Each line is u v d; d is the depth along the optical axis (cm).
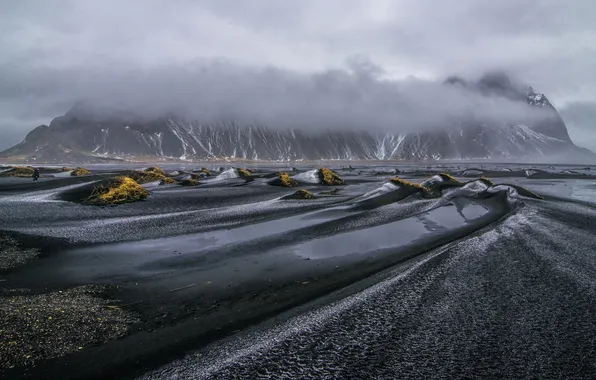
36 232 1725
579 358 687
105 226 1900
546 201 2773
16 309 855
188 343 750
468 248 1477
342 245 1594
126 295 1020
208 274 1214
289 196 2991
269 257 1416
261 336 778
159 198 2852
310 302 973
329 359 691
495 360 684
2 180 4112
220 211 2342
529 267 1228
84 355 694
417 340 759
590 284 1068
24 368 644
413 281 1106
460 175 7506
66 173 5328
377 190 3158
